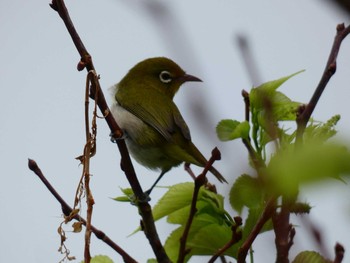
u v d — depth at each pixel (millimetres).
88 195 7176
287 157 3609
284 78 7637
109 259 7793
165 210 8023
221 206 8039
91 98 8195
